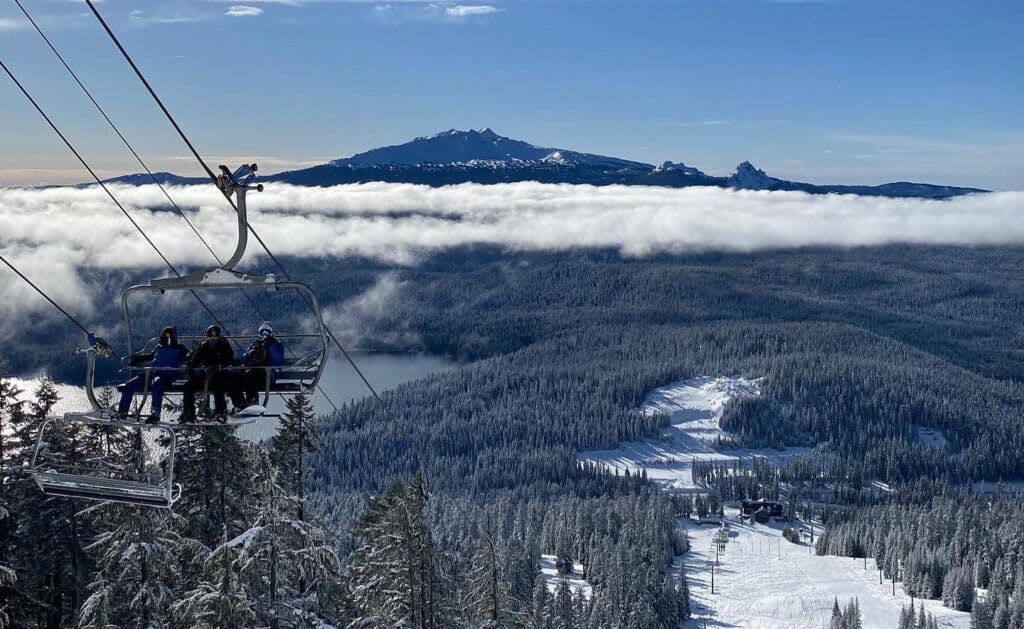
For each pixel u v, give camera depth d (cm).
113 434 3916
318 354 2020
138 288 1848
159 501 1878
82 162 1819
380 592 3891
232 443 3812
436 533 13512
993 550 18162
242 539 3062
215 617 2930
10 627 3381
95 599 3150
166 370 1997
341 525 12512
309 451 3766
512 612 4791
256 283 1834
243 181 1775
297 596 3334
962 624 15612
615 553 14562
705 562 19938
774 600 17100
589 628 10688
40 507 3884
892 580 18138
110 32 1495
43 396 3853
